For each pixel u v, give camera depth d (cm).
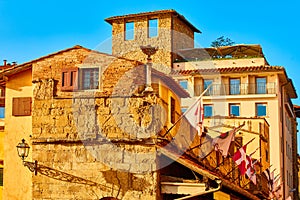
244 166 2908
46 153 2564
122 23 6619
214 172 2864
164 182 2464
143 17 6519
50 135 2570
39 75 2625
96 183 2500
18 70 2678
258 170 4144
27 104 2673
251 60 6688
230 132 2844
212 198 2786
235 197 2877
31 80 2691
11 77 2712
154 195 2430
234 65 6719
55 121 2573
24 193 2620
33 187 2558
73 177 2527
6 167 2661
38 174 2561
